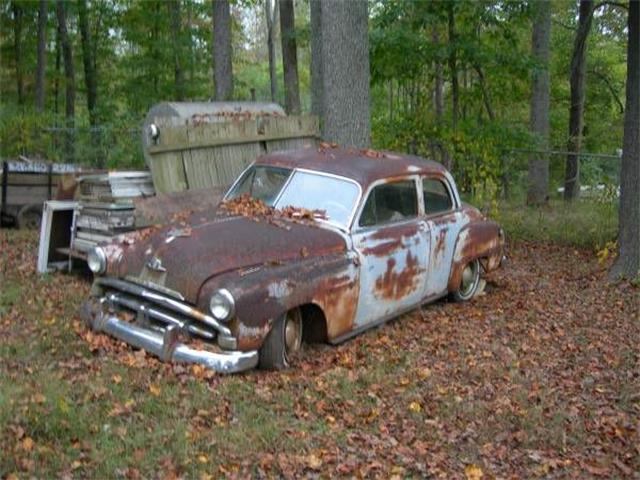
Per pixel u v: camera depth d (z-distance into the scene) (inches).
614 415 205.2
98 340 226.2
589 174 665.6
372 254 255.1
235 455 160.2
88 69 1007.6
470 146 518.0
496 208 526.6
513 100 796.6
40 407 171.8
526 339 277.0
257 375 212.1
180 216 261.1
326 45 383.9
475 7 518.3
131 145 649.0
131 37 1035.3
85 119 973.2
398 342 258.2
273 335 215.0
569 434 190.7
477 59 524.4
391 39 506.6
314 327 239.0
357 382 214.4
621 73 989.8
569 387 226.7
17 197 447.2
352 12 377.7
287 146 372.2
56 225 326.0
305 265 227.3
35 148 679.1
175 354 210.1
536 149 555.5
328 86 385.7
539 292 358.9
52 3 1017.5
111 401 182.2
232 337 206.1
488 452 175.6
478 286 336.8
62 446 156.6
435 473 160.4
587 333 291.9
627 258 386.6
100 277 236.4
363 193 261.1
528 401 210.2
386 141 523.2
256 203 264.1
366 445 172.1
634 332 296.8
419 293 289.6
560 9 898.1
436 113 605.0
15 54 1076.5
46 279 308.2
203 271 211.2
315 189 264.8
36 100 947.3
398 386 214.8
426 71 577.6
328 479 153.1
